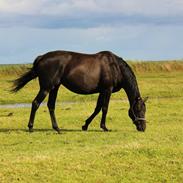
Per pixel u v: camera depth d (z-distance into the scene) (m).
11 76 68.75
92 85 18.52
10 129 20.00
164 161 13.41
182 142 16.02
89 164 13.05
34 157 13.53
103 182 12.04
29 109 28.84
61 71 18.22
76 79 18.28
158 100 35.12
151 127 20.34
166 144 15.40
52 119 18.81
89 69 18.36
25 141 16.97
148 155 13.88
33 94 41.91
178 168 12.98
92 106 30.52
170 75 70.31
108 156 13.70
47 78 18.22
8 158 13.55
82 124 21.78
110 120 22.98
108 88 18.83
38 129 20.02
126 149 14.31
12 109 29.22
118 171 12.73
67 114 25.28
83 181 12.01
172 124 21.42
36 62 18.50
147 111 26.77
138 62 81.81
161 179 12.33
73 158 13.47
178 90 45.62
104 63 18.62
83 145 15.98
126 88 19.06
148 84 50.66
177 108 28.33
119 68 18.88
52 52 18.56
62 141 16.94
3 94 41.22
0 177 11.97
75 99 39.53
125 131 19.33
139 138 17.14
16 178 11.97
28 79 18.72
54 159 13.29
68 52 18.58
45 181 11.89
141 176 12.46
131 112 19.09
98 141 16.77
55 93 18.75
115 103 32.22
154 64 81.88
